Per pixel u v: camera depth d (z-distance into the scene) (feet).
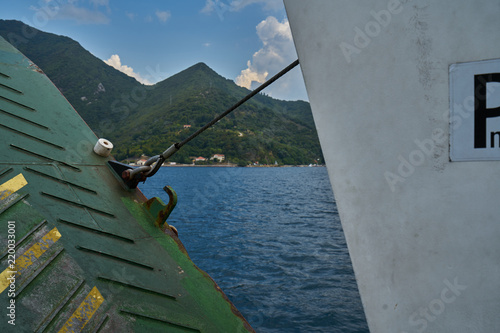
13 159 8.71
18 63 12.12
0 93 10.41
